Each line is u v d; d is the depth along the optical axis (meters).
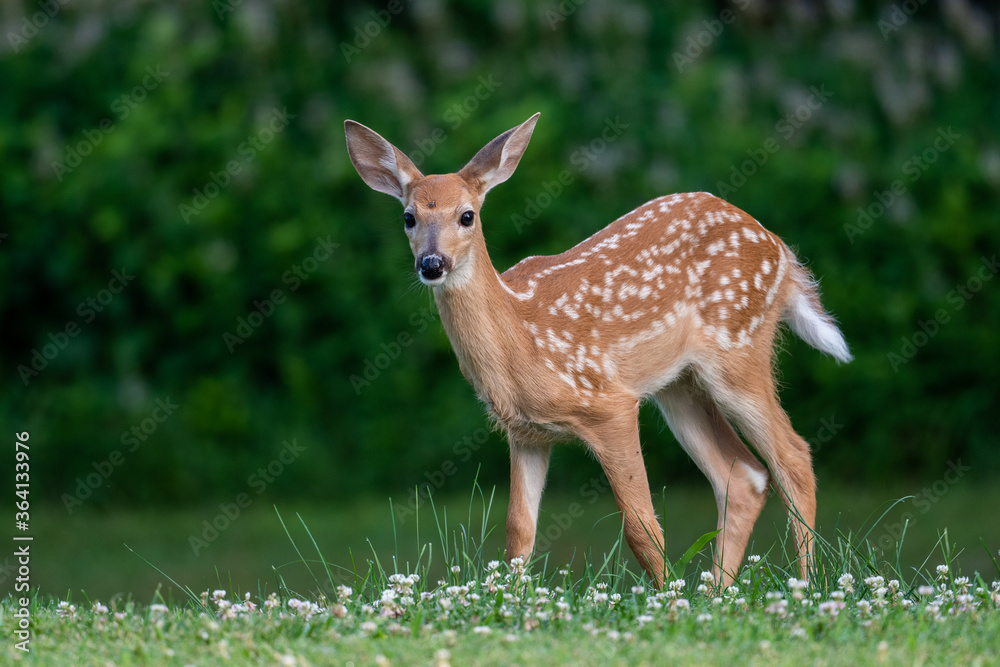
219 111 15.28
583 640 5.74
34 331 14.67
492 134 14.66
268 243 14.45
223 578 11.10
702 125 15.11
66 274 14.46
